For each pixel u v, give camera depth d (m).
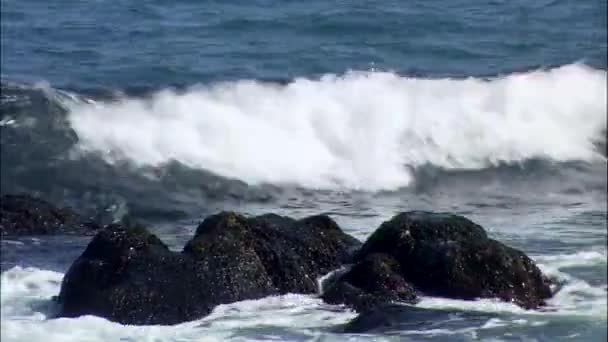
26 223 55.78
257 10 75.69
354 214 63.59
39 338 44.31
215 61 74.88
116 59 71.44
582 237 57.56
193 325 45.75
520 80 78.62
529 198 67.12
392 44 77.50
